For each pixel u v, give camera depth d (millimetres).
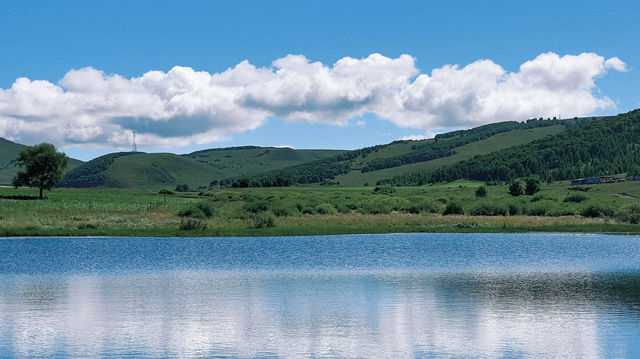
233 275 42062
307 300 31922
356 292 34531
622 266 46469
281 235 77125
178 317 27641
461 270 44438
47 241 68062
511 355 21422
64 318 27375
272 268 46000
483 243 66875
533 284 37281
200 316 27875
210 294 33906
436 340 23484
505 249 60375
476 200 132125
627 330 24703
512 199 143125
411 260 51219
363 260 51094
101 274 42500
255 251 59031
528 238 74062
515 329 25062
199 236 74438
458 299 32000
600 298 32031
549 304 30359
